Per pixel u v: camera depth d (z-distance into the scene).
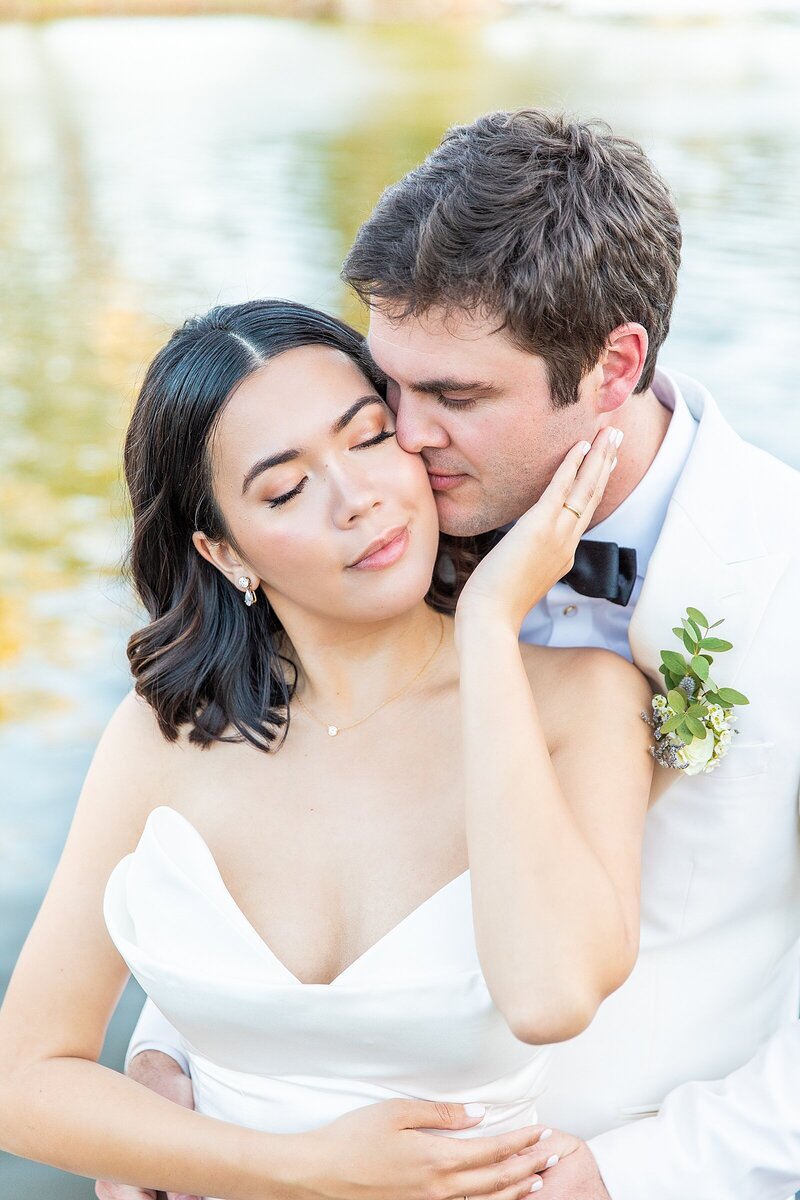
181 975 1.53
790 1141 1.57
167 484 1.64
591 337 1.52
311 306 1.61
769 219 8.60
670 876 1.71
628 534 1.74
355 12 19.22
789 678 1.63
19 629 5.26
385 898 1.58
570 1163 1.57
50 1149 1.58
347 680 1.68
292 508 1.54
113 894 1.63
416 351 1.50
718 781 1.66
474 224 1.45
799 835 1.73
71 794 4.21
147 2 19.58
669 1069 1.73
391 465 1.54
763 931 1.75
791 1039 1.65
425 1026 1.47
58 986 1.64
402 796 1.63
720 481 1.65
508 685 1.47
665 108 12.13
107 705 4.77
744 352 6.65
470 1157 1.48
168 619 1.72
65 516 6.30
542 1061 1.61
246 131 13.10
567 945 1.36
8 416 7.39
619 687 1.62
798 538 1.64
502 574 1.52
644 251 1.54
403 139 12.26
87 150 12.59
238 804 1.67
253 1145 1.51
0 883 3.75
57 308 8.46
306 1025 1.50
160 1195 1.67
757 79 13.55
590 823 1.48
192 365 1.57
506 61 15.57
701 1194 1.57
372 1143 1.47
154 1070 1.80
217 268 8.62
